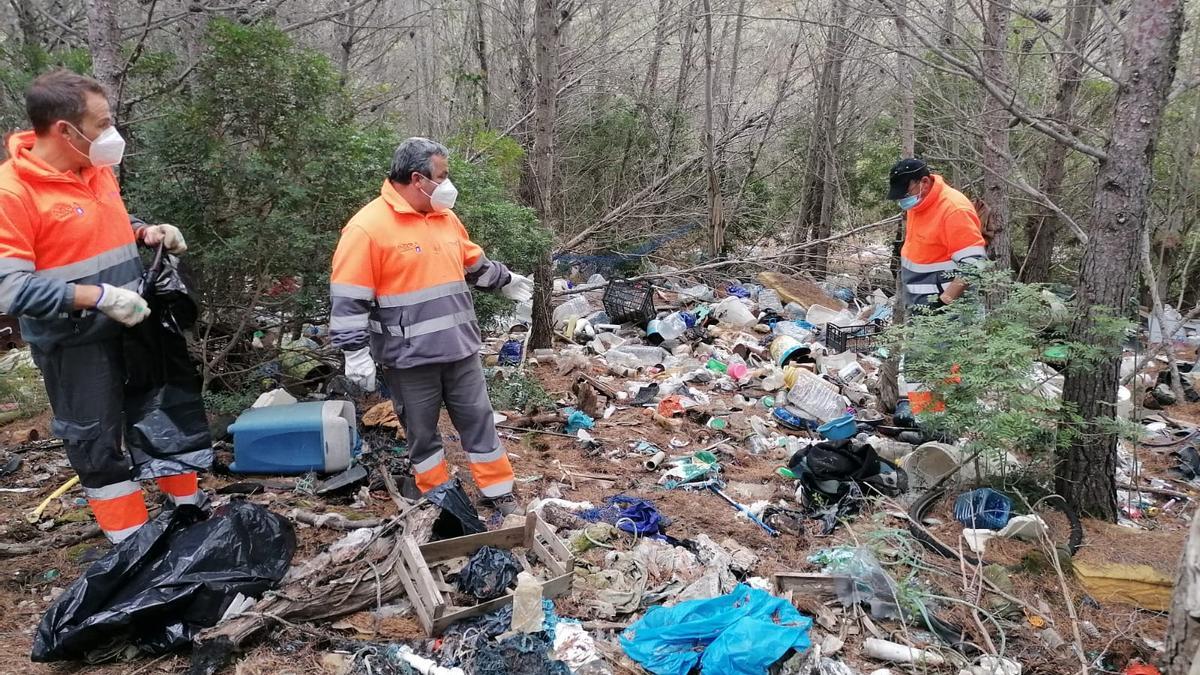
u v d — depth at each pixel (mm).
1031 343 4328
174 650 2939
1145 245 6883
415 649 2998
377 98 10195
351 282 3510
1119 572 3744
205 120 4715
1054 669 3209
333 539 3777
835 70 14219
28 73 5785
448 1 14828
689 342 9195
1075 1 7148
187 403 3516
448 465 4965
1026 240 12328
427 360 3711
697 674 3029
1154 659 3295
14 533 3863
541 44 8070
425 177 3586
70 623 2824
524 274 7430
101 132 2988
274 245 4820
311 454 4496
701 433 6031
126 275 3207
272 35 4676
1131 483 5281
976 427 4027
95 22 4930
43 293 2750
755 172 15859
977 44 7770
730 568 3832
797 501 4785
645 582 3613
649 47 15828
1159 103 4008
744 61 17109
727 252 14484
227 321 5555
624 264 13633
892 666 3193
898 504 4457
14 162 2873
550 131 8266
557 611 3320
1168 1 3898
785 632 3096
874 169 15305
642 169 15094
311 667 2896
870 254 16562
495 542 3586
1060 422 4328
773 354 8539
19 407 5695
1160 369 7969
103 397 3186
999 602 3561
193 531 3213
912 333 4531
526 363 7742
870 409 6547
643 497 4703
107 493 3320
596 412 6348
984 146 7602
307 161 4914
